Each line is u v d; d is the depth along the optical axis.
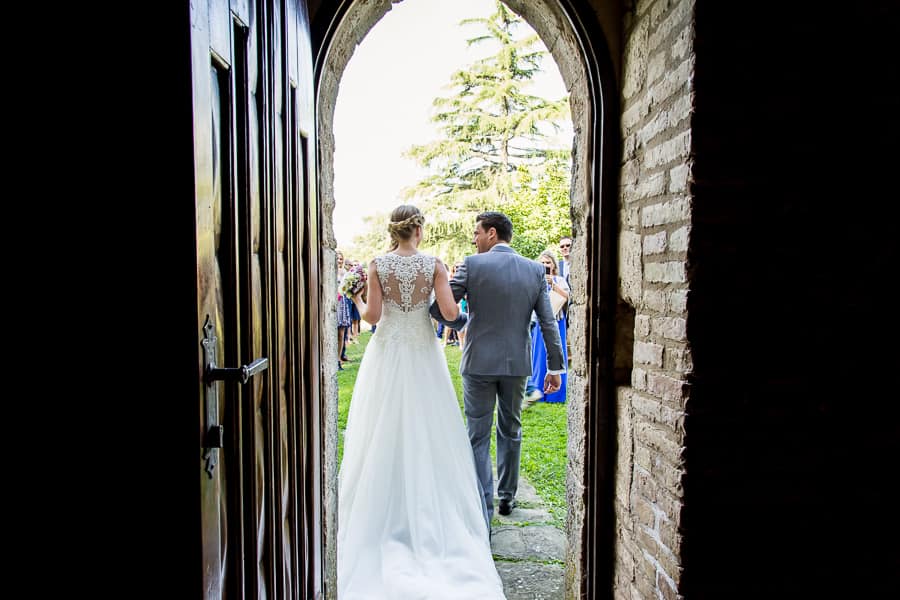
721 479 1.56
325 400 2.22
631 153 1.96
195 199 0.90
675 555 1.60
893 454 1.57
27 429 0.93
